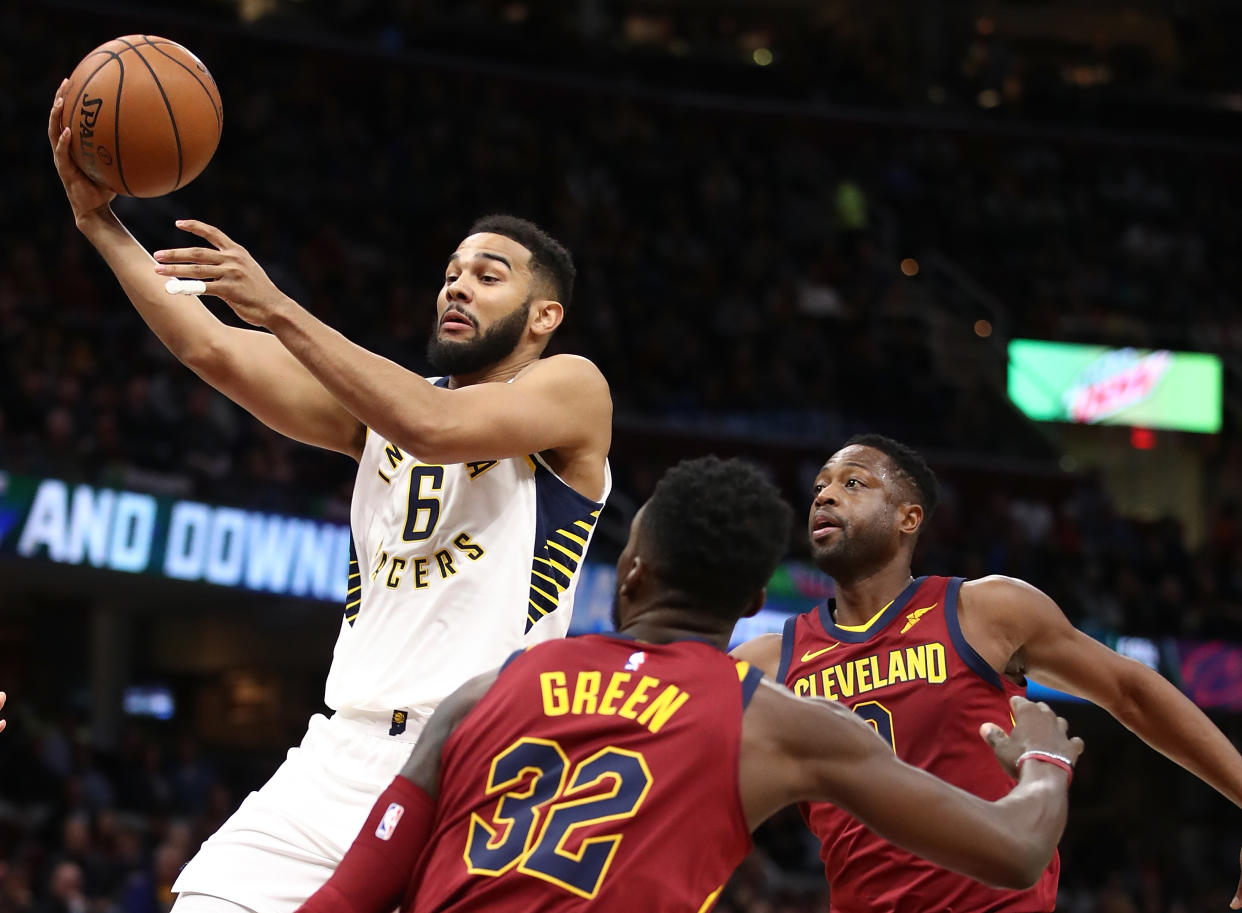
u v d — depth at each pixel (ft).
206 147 10.79
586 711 7.33
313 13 64.69
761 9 75.97
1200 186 73.41
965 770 11.75
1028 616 11.93
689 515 7.64
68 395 40.24
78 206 11.00
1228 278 70.54
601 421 10.32
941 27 76.23
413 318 53.72
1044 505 57.52
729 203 65.21
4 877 31.76
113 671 45.32
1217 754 11.90
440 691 9.80
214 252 9.17
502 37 66.08
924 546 49.83
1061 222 70.08
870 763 7.33
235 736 50.88
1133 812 54.80
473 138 62.39
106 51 10.64
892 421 58.18
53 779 37.63
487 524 10.12
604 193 63.00
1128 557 54.03
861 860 11.60
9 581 41.19
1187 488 65.46
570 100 66.54
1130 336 66.08
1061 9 76.79
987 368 64.28
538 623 10.14
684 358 56.95
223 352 10.78
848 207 67.77
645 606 7.82
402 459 10.43
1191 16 76.95
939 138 71.61
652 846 7.06
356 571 10.55
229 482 39.04
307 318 9.27
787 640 12.62
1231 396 66.28
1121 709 12.14
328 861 9.57
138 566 36.91
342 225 56.39
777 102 70.23
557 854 7.00
